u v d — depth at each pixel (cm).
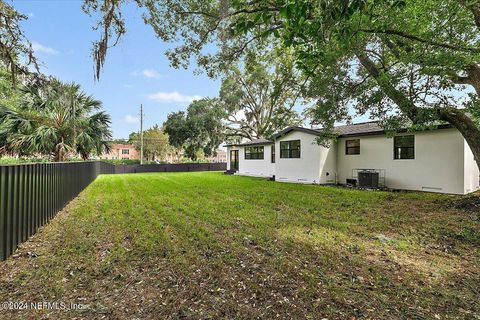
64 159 1164
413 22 552
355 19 434
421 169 999
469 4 493
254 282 279
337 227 495
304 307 236
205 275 295
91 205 704
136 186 1166
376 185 1099
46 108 1146
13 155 1105
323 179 1266
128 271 304
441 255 362
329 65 672
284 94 1311
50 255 351
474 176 972
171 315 223
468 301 248
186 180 1476
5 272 299
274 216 577
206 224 508
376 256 357
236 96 2558
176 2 741
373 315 225
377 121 796
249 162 1920
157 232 452
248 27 305
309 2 253
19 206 381
